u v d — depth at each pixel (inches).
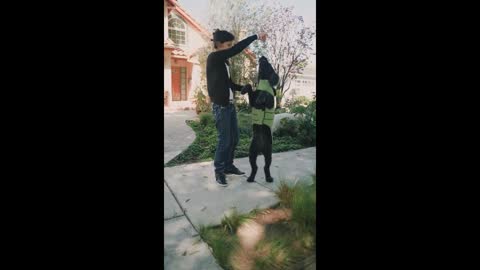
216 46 125.8
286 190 115.3
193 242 94.1
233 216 103.9
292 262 95.8
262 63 129.0
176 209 105.0
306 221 106.9
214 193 114.0
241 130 127.0
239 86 126.6
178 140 127.3
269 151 125.7
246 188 119.4
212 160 125.0
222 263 90.2
